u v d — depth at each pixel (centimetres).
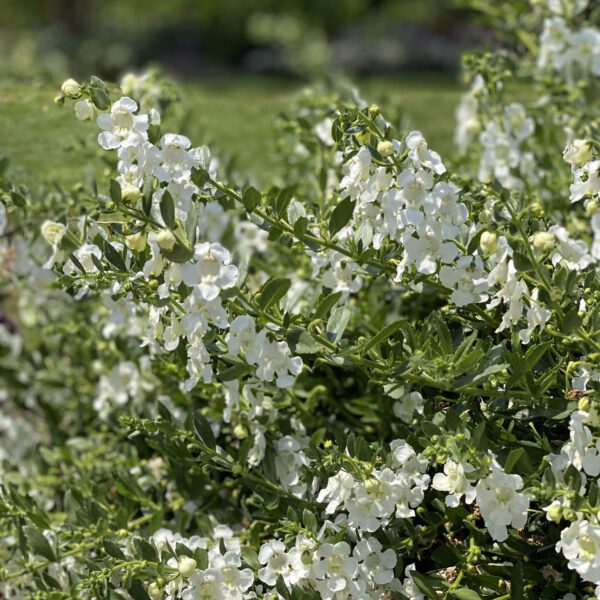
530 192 396
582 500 243
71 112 450
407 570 278
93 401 427
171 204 246
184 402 365
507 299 260
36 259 389
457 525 293
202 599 268
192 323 258
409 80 1408
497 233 264
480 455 250
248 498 334
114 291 280
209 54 1969
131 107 264
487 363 272
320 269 330
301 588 267
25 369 446
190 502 340
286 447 308
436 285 288
